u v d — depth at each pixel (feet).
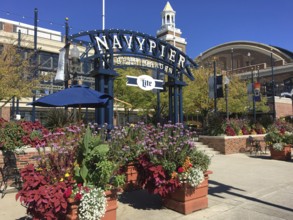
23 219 17.48
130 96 79.82
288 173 32.09
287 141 42.98
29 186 13.47
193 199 18.69
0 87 57.52
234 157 45.65
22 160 24.64
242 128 57.57
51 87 84.02
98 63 33.04
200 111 94.27
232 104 89.76
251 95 86.22
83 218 13.52
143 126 24.16
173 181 17.78
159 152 17.95
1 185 23.88
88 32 32.01
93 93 26.43
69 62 36.47
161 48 38.75
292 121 98.63
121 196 22.33
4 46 70.03
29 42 92.07
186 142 18.54
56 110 34.27
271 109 129.59
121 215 18.16
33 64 76.48
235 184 26.61
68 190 13.47
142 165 18.65
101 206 13.78
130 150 22.54
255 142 52.54
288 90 157.17
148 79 36.32
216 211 18.84
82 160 14.99
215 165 37.50
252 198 21.94
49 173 14.11
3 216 18.01
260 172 32.63
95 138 15.46
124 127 24.27
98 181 14.76
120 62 35.14
